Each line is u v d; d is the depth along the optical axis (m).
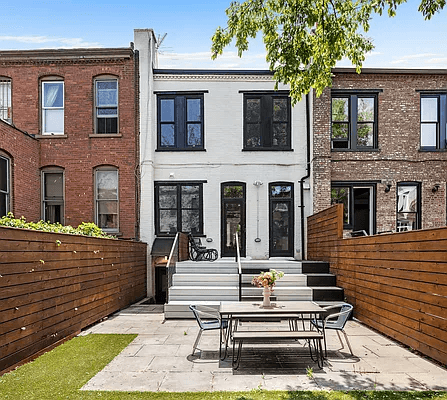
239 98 13.71
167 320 8.98
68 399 4.27
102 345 6.65
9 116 13.22
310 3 6.22
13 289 5.36
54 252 6.63
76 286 7.55
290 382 4.91
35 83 13.10
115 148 13.17
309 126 13.52
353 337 7.29
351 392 4.52
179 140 13.73
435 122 13.39
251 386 4.77
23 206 11.96
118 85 13.22
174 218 13.70
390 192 13.12
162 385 4.79
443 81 13.27
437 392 4.52
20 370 5.26
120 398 4.32
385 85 13.24
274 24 6.77
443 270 5.48
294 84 7.32
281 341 7.05
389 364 5.64
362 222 13.51
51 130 13.30
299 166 13.59
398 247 6.82
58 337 6.75
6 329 5.18
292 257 13.46
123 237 13.13
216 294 9.62
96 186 13.28
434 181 13.19
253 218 13.55
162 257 13.01
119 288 10.30
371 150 13.13
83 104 13.15
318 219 11.79
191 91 13.69
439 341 5.57
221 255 13.47
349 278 9.12
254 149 13.62
